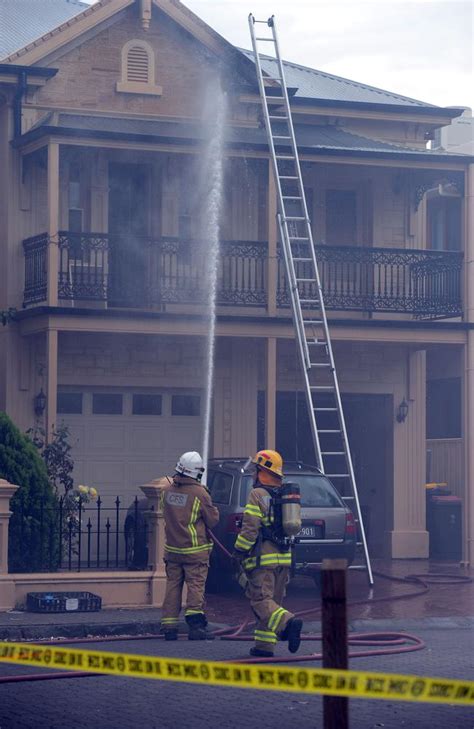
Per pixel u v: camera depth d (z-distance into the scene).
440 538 25.44
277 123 25.08
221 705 10.59
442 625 16.33
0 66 22.81
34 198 23.36
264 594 12.73
